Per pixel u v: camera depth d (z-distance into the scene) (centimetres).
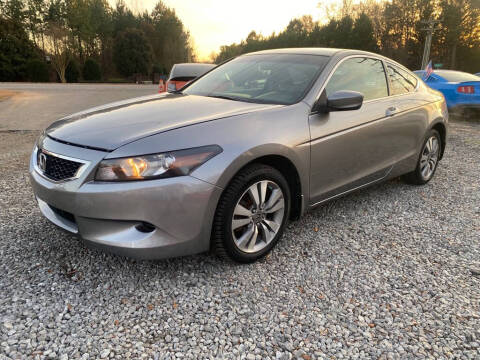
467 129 834
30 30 4734
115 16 6069
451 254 289
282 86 308
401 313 221
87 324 206
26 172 466
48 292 232
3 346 188
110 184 213
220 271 259
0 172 465
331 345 196
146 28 6084
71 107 1245
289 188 288
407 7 4109
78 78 4488
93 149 224
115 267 260
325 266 269
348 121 310
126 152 216
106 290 236
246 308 223
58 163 235
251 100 300
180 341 196
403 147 386
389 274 261
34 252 276
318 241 305
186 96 326
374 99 346
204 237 235
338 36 4266
